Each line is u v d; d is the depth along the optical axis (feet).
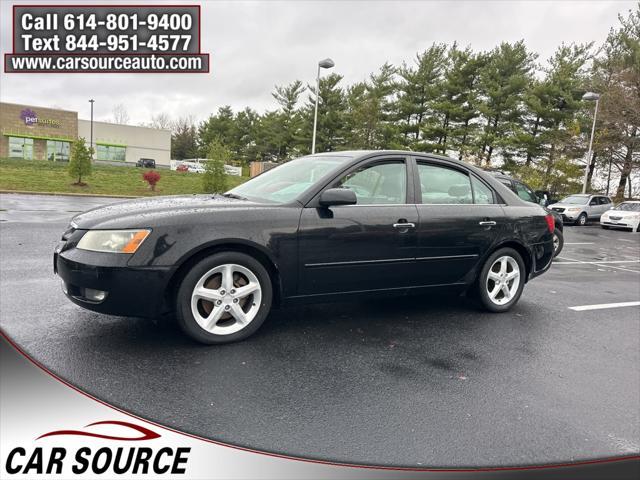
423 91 124.67
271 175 15.21
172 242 10.80
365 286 13.43
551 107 111.45
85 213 12.10
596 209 78.48
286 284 12.23
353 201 12.22
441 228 14.34
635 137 103.35
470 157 119.14
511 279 16.51
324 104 137.59
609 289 23.25
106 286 10.45
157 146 197.77
